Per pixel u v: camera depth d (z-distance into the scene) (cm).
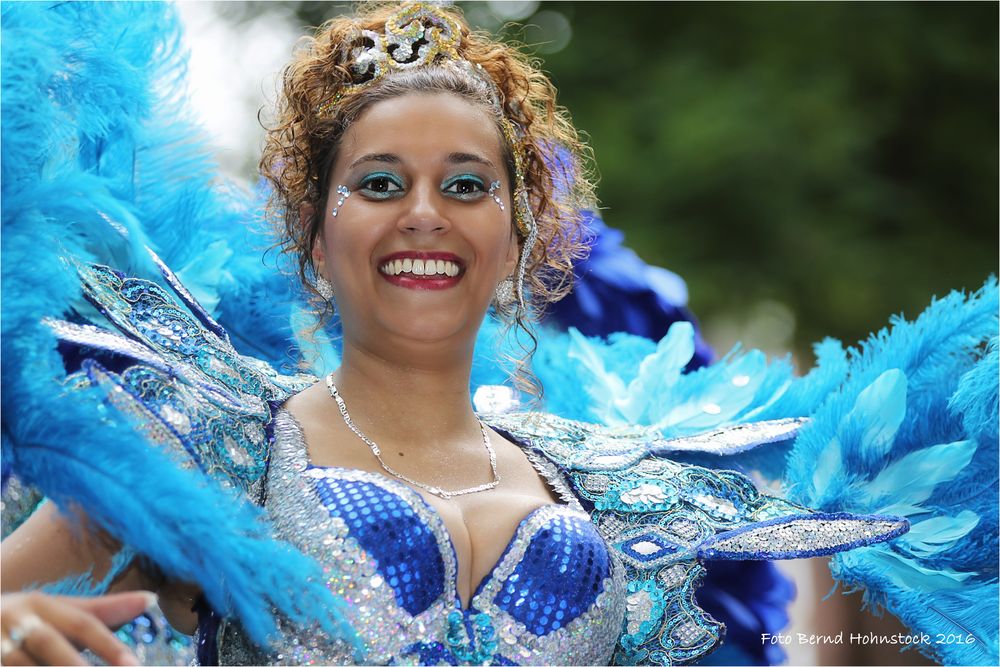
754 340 987
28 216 308
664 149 965
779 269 961
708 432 430
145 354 325
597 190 957
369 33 382
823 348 455
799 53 1017
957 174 1051
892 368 431
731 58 1018
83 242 336
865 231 987
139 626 344
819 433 423
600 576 353
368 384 368
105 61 364
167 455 310
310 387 376
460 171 367
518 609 337
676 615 379
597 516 388
